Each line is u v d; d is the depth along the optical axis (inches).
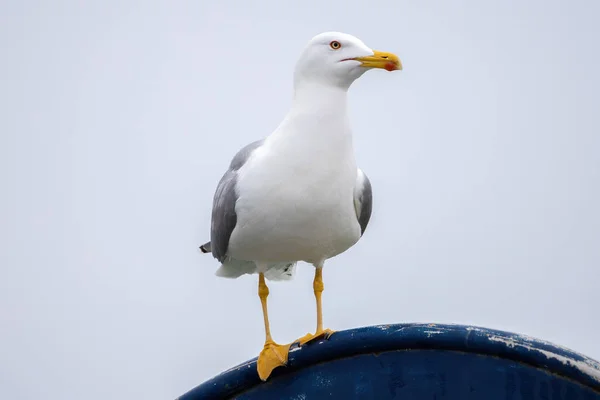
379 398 401.4
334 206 478.0
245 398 426.3
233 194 487.8
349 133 483.2
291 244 491.5
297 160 471.5
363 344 401.4
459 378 388.5
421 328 392.2
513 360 378.3
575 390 367.2
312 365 415.8
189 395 431.2
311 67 484.7
